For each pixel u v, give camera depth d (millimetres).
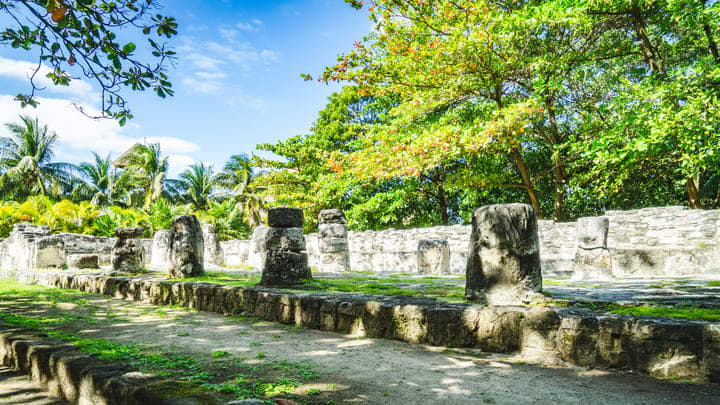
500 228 4699
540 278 4730
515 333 4004
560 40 14289
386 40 15258
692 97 10406
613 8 12781
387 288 6531
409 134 14844
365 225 22172
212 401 2383
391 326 4719
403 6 14461
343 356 4059
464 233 12906
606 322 3574
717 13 10078
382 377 3412
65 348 3717
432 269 10148
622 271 9133
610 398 2912
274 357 4023
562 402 2863
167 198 31828
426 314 4484
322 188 21031
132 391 2598
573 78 14602
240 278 8688
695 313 3711
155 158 31672
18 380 3742
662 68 13484
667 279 7559
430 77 14477
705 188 15016
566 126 16875
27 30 4289
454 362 3812
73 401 3150
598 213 19125
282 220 7223
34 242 12836
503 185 17281
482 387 3172
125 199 32688
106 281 9055
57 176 30469
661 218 10539
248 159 31734
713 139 9922
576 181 14578
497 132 12523
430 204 23234
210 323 5781
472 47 13000
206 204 33969
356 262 15109
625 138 11961
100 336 4914
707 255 8508
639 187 14992
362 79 15805
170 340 4730
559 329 3770
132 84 4555
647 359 3377
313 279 7750
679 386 3086
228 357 4008
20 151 30328
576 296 4805
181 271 8812
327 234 11266
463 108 17109
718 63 10664
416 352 4176
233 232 25453
